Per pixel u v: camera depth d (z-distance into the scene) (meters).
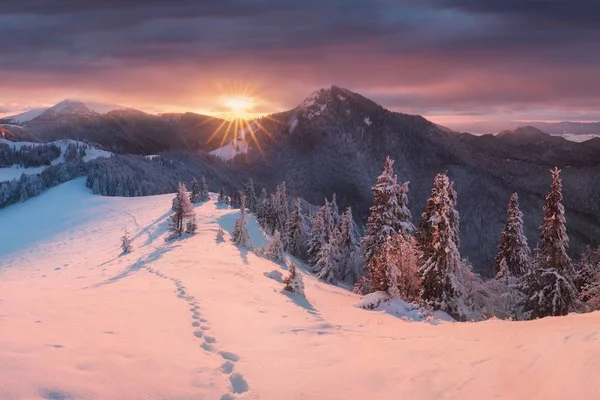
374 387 6.39
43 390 5.19
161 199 100.38
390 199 36.16
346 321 16.16
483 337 8.49
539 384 5.36
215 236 44.53
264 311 14.32
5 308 9.52
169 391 5.80
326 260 46.41
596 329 6.38
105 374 5.99
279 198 75.81
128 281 18.72
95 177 143.62
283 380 6.82
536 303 28.66
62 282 23.89
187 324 10.25
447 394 5.78
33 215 98.81
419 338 9.65
